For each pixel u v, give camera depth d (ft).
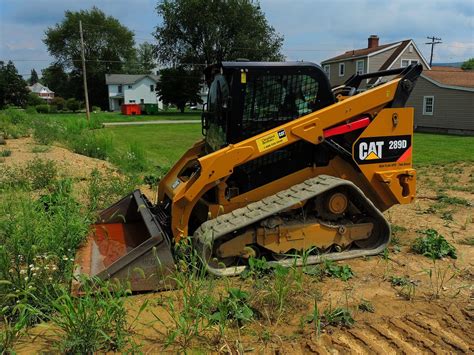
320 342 10.52
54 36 262.26
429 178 35.01
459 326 11.34
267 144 14.96
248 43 182.29
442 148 56.59
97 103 266.98
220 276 13.97
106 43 276.00
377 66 122.42
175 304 12.36
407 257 16.35
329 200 15.51
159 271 13.05
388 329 11.17
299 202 14.37
